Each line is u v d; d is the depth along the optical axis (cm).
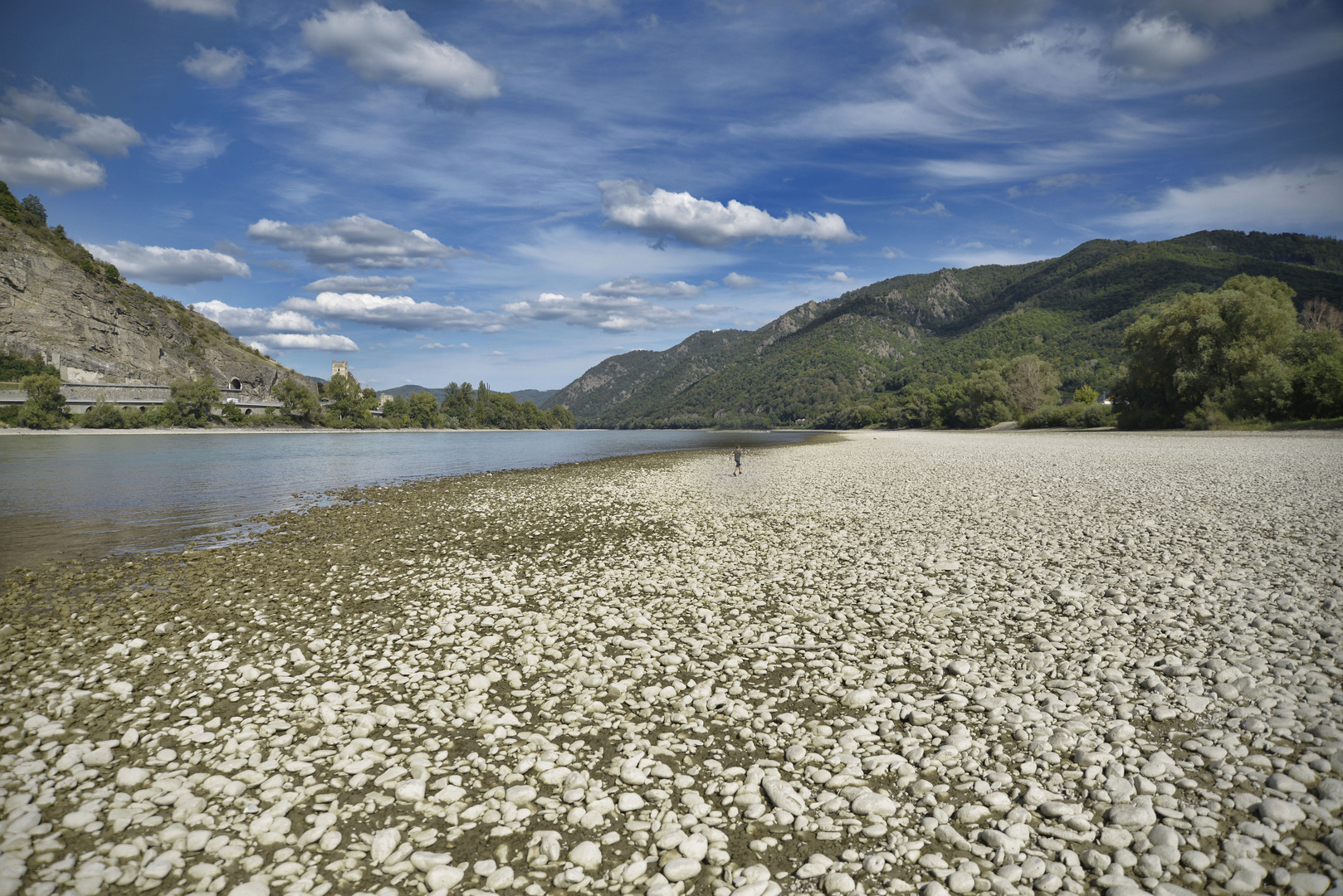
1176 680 659
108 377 15000
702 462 4819
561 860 443
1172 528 1397
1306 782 468
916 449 5469
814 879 416
